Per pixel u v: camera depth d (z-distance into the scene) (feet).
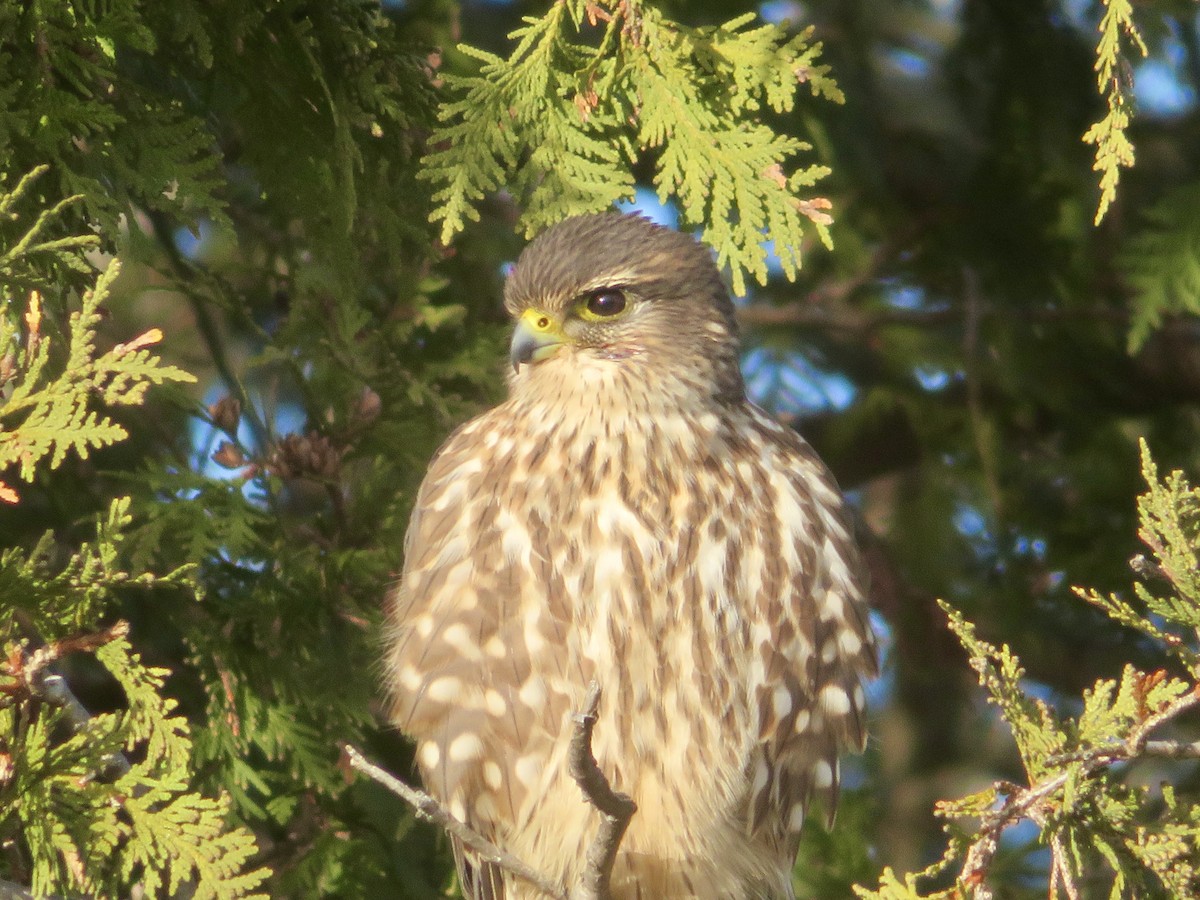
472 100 27.55
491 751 28.91
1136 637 43.68
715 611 29.01
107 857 23.75
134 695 23.22
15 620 24.04
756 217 27.78
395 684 29.68
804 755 29.84
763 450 30.37
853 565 30.32
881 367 47.65
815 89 28.22
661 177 28.02
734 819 29.66
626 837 29.37
